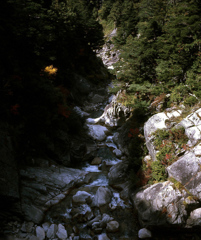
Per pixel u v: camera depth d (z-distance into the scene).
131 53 18.12
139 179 10.95
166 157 10.04
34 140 11.71
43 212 9.46
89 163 14.25
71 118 15.83
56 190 10.69
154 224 8.38
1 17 11.20
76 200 10.20
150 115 15.04
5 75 11.16
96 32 31.86
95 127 18.22
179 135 10.38
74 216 9.41
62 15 27.70
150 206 8.95
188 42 13.91
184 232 8.36
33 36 14.16
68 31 25.86
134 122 16.08
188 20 13.06
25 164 10.86
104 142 16.88
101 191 10.57
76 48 27.53
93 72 30.02
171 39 14.63
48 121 12.15
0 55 11.35
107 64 42.94
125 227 9.05
